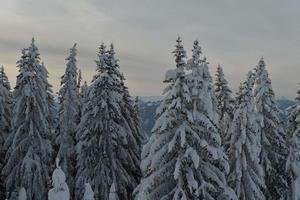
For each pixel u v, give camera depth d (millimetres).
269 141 33781
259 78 34281
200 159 21094
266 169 32688
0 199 35719
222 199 21625
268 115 33844
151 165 20797
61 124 37719
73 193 35094
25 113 33875
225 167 21391
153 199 21078
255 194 28625
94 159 32125
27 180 33312
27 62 34750
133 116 38469
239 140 27984
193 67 21391
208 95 21297
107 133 32125
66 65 38812
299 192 32688
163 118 20922
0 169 36875
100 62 33156
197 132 21234
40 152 34406
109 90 32625
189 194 21016
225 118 34531
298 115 35219
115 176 32156
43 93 35219
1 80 39844
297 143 33375
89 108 32656
